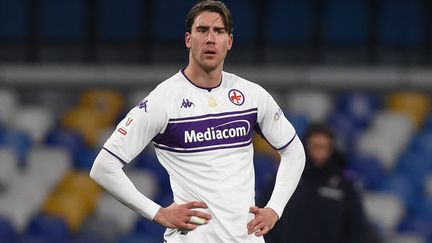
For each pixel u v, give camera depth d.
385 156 49.03
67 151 47.56
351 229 24.94
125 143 17.16
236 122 17.34
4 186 45.06
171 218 16.98
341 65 52.03
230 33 17.44
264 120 17.84
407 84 52.09
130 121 17.20
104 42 51.41
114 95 51.31
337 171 24.81
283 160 18.30
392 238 44.06
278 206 17.95
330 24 51.88
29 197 44.50
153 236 42.94
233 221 17.17
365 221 24.94
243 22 51.47
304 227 24.55
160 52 51.53
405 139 50.38
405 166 48.84
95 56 51.50
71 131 49.31
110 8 51.28
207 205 17.16
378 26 52.09
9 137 47.59
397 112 51.81
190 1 51.22
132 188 17.23
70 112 50.59
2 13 50.91
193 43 17.25
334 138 24.75
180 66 51.50
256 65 51.62
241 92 17.53
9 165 45.66
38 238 42.59
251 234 17.45
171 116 17.12
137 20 51.34
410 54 52.31
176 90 17.27
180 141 17.17
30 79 51.06
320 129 24.70
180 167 17.30
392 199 45.16
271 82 51.25
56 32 51.19
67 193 45.22
